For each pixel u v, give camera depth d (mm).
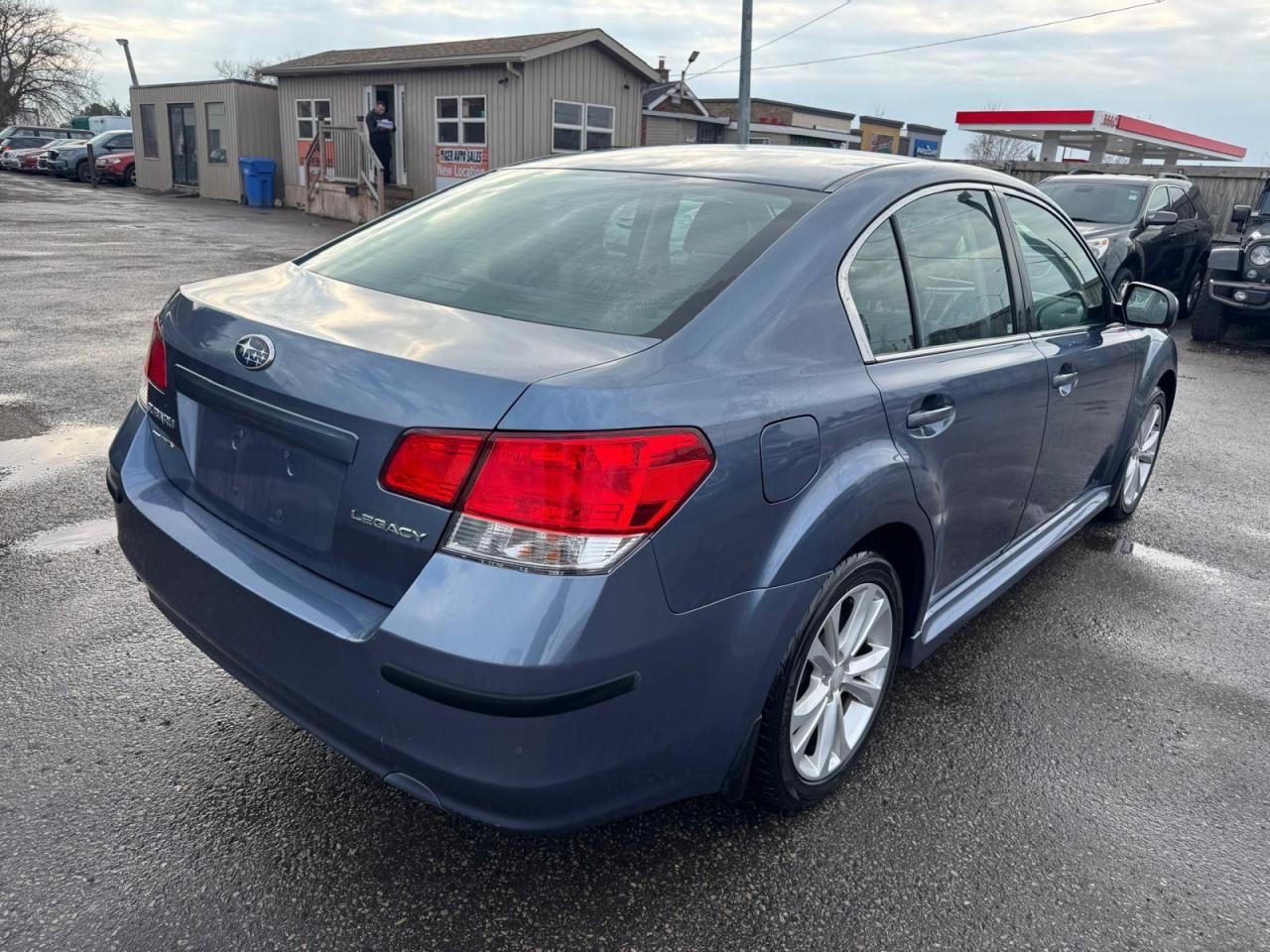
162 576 2305
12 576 3564
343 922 2090
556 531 1727
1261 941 2221
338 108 22734
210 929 2047
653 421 1802
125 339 7754
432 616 1747
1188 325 12688
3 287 10094
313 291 2377
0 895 2090
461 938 2066
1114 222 10852
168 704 2842
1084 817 2613
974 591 3188
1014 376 3010
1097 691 3297
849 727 2619
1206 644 3707
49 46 58094
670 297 2158
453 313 2158
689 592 1887
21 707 2779
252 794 2477
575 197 2730
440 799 1860
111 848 2258
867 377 2357
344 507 1907
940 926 2191
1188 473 5961
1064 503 3934
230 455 2199
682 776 2059
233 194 25359
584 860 2318
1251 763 2936
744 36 19797
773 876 2307
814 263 2299
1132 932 2217
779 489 2047
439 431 1767
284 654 1987
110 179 30297
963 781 2730
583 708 1767
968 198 3004
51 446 5031
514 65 19062
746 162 2807
